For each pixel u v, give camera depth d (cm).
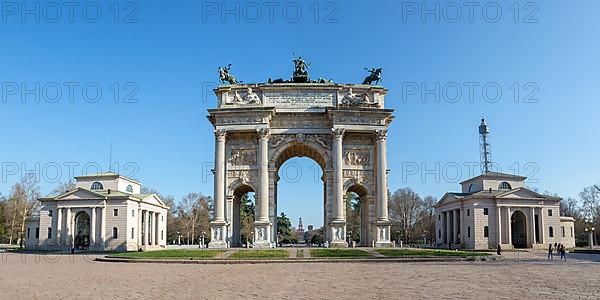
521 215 14625
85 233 13450
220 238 8700
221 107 9106
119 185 13475
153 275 4534
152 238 14050
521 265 5900
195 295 3102
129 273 4800
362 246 9256
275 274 4538
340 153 8869
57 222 12544
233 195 9069
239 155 9119
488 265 5772
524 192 13838
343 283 3728
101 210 12475
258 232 8656
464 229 14188
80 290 3397
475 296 2994
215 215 8775
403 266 5516
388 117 9112
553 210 13950
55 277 4431
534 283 3725
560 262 6812
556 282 3809
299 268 5256
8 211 16500
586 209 19062
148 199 13662
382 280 3938
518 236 14625
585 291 3244
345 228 8744
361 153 9188
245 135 9144
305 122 9144
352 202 18188
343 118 8938
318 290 3312
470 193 14900
